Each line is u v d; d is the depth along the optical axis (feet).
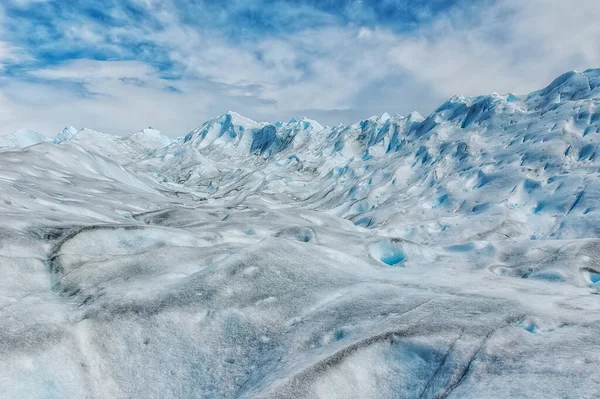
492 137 176.86
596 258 43.98
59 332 25.27
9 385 21.21
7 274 31.91
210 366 25.26
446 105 265.13
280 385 20.17
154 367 25.08
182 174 400.26
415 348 23.88
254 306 30.94
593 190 102.01
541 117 163.32
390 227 106.93
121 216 68.80
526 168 130.00
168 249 42.63
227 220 72.33
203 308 30.04
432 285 36.63
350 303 31.37
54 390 22.24
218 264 36.22
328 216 97.50
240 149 605.31
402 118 329.31
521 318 27.02
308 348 25.58
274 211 88.38
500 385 19.77
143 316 28.43
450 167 171.83
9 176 72.13
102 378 23.90
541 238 96.68
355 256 49.49
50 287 33.35
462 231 101.09
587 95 165.27
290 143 524.93
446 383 21.45
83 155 124.77
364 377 22.27
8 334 23.81
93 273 35.37
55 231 42.06
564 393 17.99
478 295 32.73
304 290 34.40
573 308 29.17
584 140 132.36
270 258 38.63
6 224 39.58
